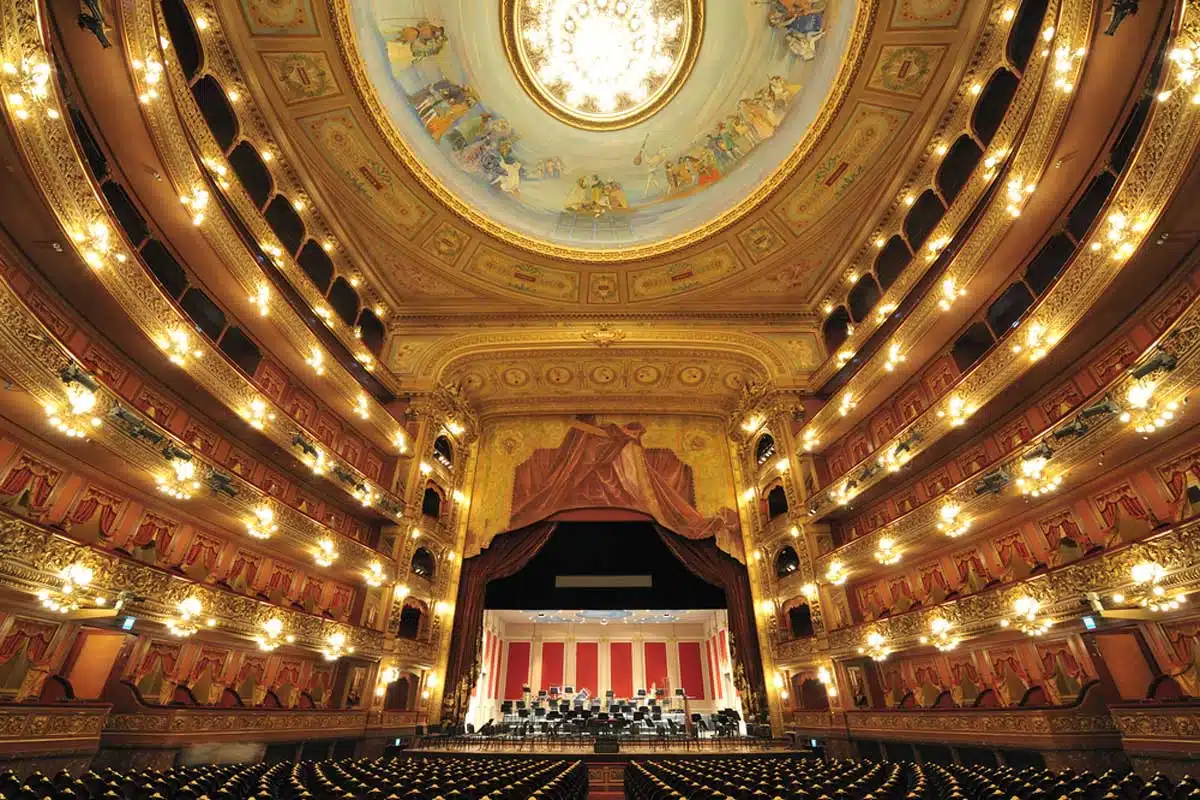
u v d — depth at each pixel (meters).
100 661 10.23
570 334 20.73
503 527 20.59
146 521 11.30
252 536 12.90
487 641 24.80
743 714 18.59
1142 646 9.69
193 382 11.78
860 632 14.62
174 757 9.82
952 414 12.85
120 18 9.07
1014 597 10.79
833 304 19.77
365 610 15.80
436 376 19.75
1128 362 10.41
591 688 26.62
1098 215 9.55
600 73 19.33
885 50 14.34
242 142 14.66
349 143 16.38
